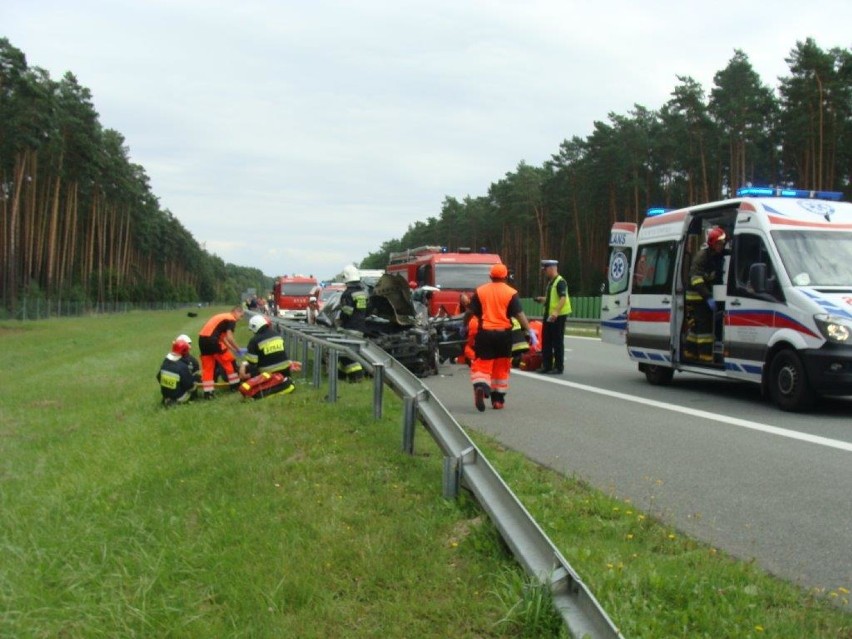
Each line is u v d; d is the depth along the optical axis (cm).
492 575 477
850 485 709
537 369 1680
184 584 528
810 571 507
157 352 2886
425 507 612
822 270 1101
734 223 1278
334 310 1880
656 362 1394
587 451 853
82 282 7712
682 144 4806
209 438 995
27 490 896
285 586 489
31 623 490
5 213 5734
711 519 613
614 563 493
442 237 9794
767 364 1130
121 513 718
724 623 416
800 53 4000
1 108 5244
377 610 460
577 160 6438
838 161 4109
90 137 6700
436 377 1603
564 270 6538
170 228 13038
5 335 4362
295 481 727
